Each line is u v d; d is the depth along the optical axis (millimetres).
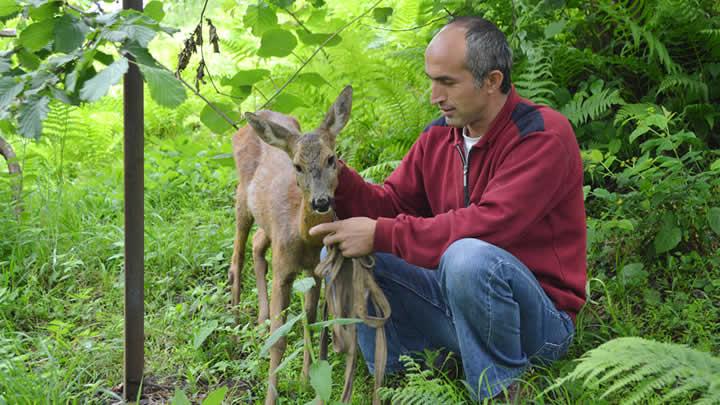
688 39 4531
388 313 2938
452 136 3268
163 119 7020
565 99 4594
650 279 3910
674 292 3688
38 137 2361
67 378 3418
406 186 3467
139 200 3156
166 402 3361
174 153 6156
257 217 3986
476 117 3023
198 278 4586
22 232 4770
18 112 2453
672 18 4469
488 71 2920
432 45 2980
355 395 3262
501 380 2912
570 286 3074
